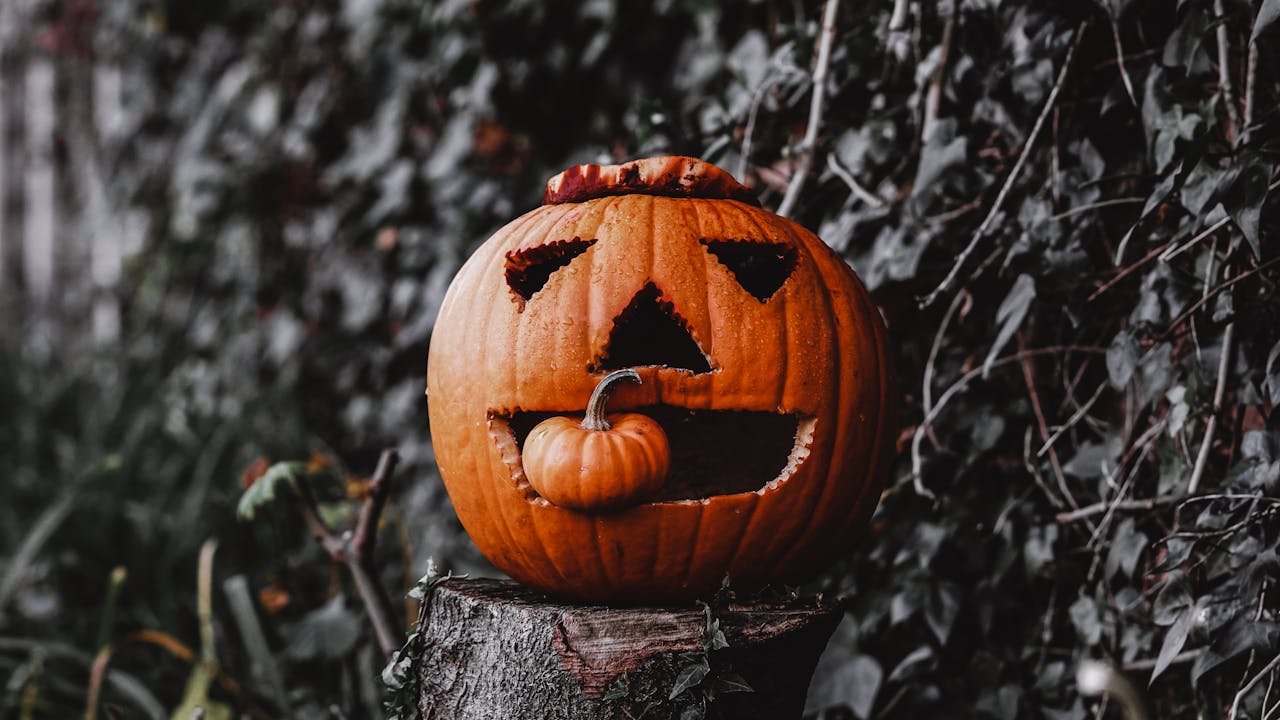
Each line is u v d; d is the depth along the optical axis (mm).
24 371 2729
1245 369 1164
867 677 1314
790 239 1124
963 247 1304
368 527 1337
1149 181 1247
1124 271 1198
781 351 1081
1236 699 1104
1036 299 1261
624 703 1057
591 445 1044
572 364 1067
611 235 1090
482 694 1094
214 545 1541
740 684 1054
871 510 1153
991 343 1317
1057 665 1282
